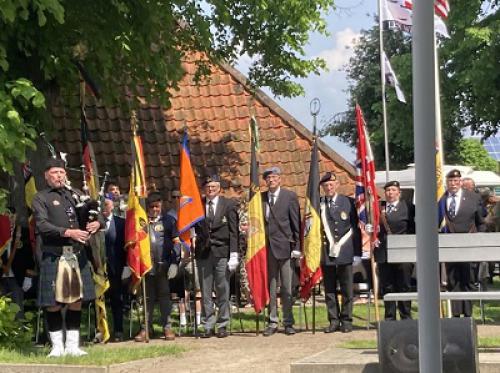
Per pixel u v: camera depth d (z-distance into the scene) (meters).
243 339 11.72
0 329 10.61
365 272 13.30
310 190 12.27
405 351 7.43
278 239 12.13
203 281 12.20
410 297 8.65
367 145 12.16
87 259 10.47
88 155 12.62
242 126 19.83
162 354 10.08
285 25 16.88
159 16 12.95
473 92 30.94
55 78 13.14
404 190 20.30
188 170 12.09
